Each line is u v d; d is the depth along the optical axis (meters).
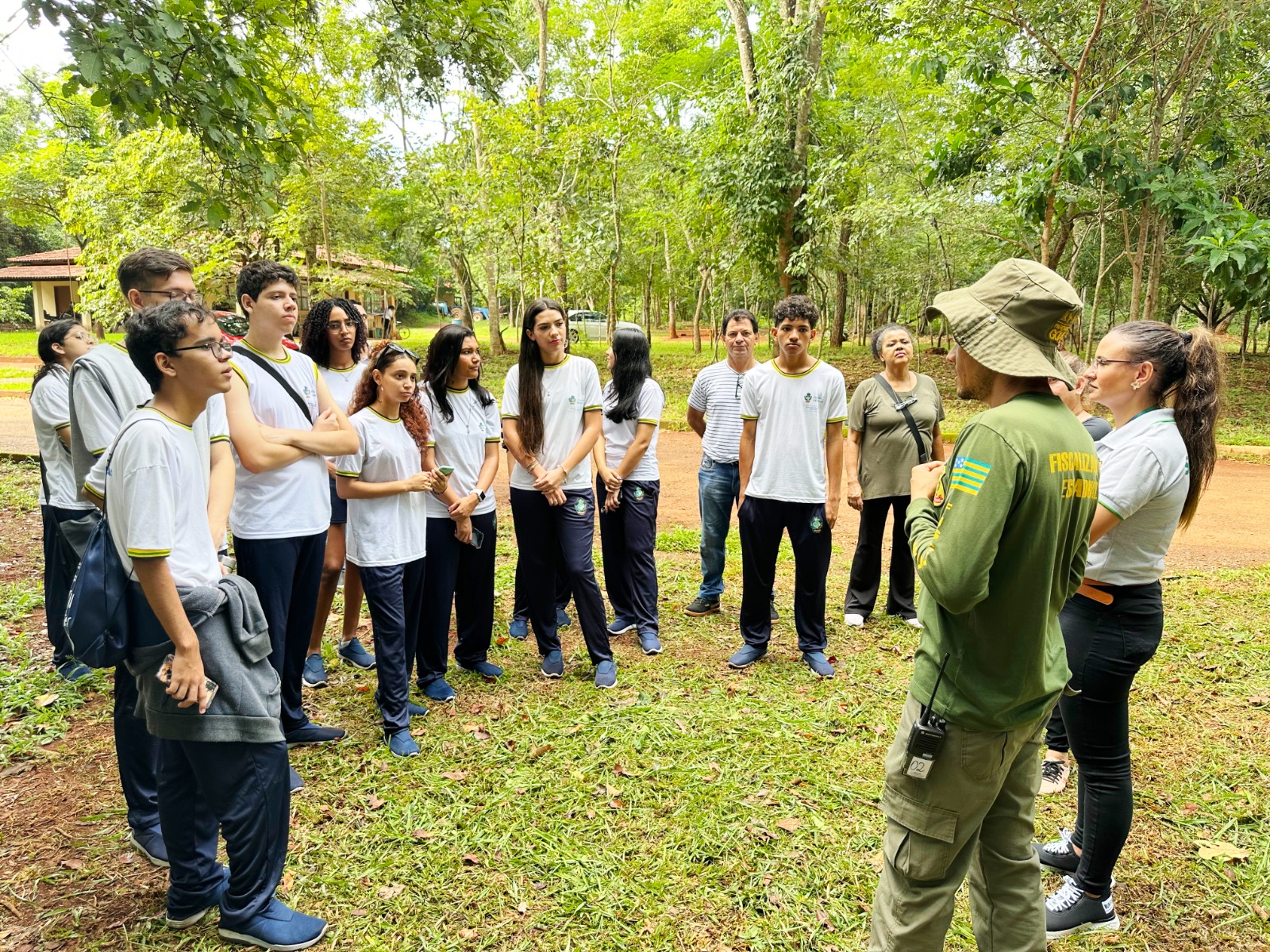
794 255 14.16
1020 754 1.97
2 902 2.53
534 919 2.47
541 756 3.39
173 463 2.19
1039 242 15.91
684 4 21.55
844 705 3.89
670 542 6.89
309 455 3.31
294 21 4.88
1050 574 1.78
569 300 20.75
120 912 2.51
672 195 21.06
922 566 1.82
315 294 18.14
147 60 3.52
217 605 2.22
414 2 5.09
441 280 39.03
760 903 2.55
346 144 16.48
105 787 3.19
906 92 18.52
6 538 6.75
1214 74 11.32
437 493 3.71
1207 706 3.84
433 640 3.91
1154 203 11.34
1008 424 1.77
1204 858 2.76
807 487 4.14
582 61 19.89
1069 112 11.23
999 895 2.01
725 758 3.39
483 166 18.98
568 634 4.88
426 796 3.11
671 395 16.17
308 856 2.76
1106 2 10.40
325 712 3.83
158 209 16.14
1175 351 2.36
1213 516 8.07
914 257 19.97
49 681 4.00
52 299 35.19
